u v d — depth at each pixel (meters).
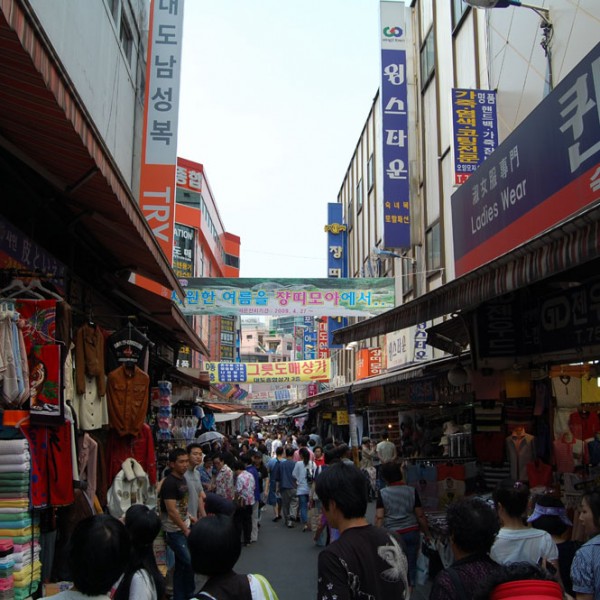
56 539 4.77
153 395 10.87
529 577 2.11
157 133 11.36
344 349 31.28
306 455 11.99
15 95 3.29
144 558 3.48
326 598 2.70
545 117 6.30
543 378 6.60
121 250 6.92
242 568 8.44
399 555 2.87
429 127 16.20
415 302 6.29
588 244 3.64
